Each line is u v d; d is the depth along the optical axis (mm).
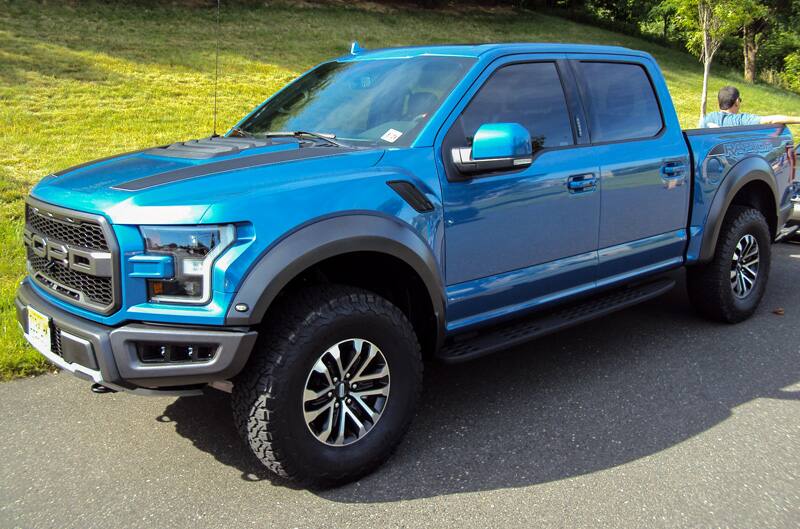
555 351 4734
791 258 7410
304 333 2850
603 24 35156
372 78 3986
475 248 3518
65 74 13992
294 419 2863
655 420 3738
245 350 2721
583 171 3975
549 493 3047
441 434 3582
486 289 3602
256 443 2875
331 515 2881
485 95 3674
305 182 2945
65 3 19906
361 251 3049
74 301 2943
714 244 4895
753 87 28203
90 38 17234
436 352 3492
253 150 3275
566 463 3299
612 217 4215
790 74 32750
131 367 2746
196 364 2736
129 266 2727
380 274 3428
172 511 2900
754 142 5254
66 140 10258
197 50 17797
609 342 4898
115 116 11766
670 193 4602
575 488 3088
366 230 3000
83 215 2832
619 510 2918
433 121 3449
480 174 3490
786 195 5703
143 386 2809
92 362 2805
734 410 3861
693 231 4828
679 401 3971
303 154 3166
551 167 3818
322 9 25922
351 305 2980
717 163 4875
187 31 19766
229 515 2875
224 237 2707
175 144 3738
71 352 2896
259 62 17359
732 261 5141
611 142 4238
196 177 2879
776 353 4699
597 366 4469
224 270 2686
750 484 3121
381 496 3027
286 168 3004
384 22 26078
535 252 3812
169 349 2760
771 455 3379
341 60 4469
